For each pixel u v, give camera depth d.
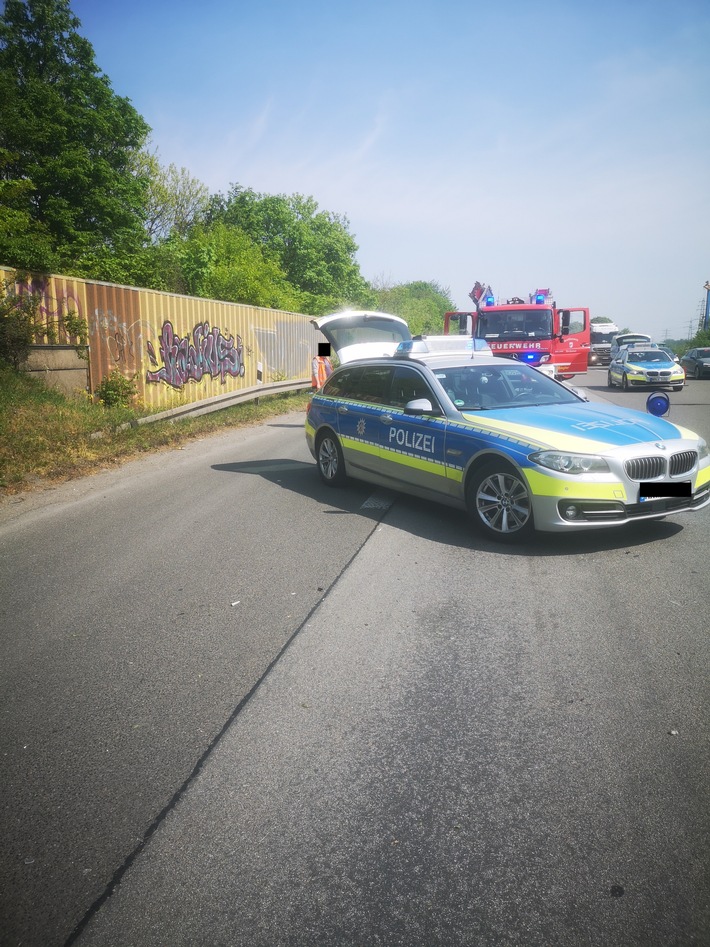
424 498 6.98
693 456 5.75
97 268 21.67
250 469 9.89
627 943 2.06
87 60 27.33
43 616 4.64
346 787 2.79
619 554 5.53
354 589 4.98
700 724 3.14
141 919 2.19
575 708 3.31
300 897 2.26
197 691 3.60
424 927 2.13
